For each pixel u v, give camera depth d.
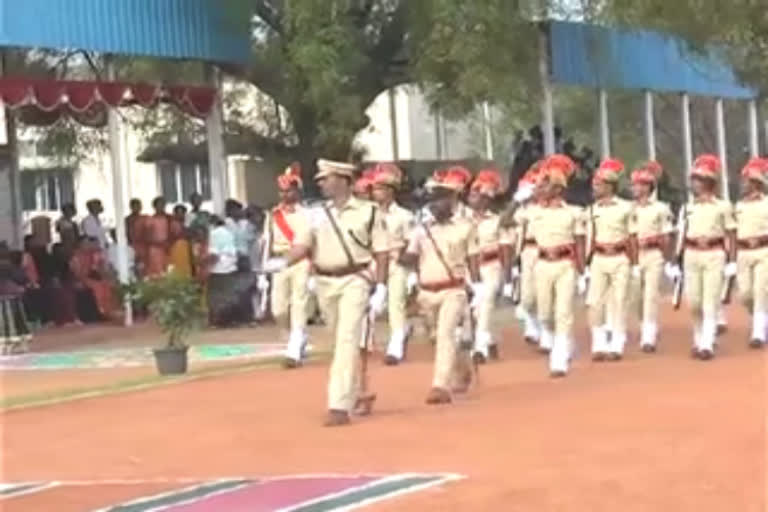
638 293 18.61
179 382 16.75
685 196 33.81
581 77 30.81
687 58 32.62
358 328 13.06
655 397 13.77
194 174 40.94
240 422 13.39
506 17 25.33
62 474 11.18
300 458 11.36
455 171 14.59
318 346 20.19
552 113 31.66
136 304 21.92
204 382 16.73
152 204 31.91
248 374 17.41
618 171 18.09
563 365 16.16
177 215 27.22
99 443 12.59
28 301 25.48
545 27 28.77
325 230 13.07
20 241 28.61
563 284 16.39
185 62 27.58
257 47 27.02
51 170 34.97
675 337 20.19
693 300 17.70
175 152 34.53
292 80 26.33
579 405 13.48
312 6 24.89
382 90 27.48
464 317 14.35
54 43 23.84
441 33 24.86
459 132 39.62
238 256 24.67
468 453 11.18
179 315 17.70
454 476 10.20
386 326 21.70
